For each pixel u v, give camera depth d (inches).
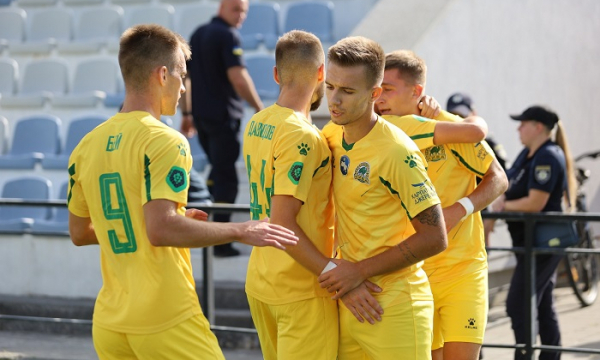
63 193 847.7
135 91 357.1
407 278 367.6
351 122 355.3
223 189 761.0
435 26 796.6
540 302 585.6
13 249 703.7
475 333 418.3
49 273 697.0
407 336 364.8
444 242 356.8
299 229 362.3
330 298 378.0
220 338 638.5
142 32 356.8
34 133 935.7
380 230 364.2
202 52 751.1
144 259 347.6
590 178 992.2
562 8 968.9
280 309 378.9
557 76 957.8
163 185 337.1
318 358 376.5
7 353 644.7
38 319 661.9
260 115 387.9
